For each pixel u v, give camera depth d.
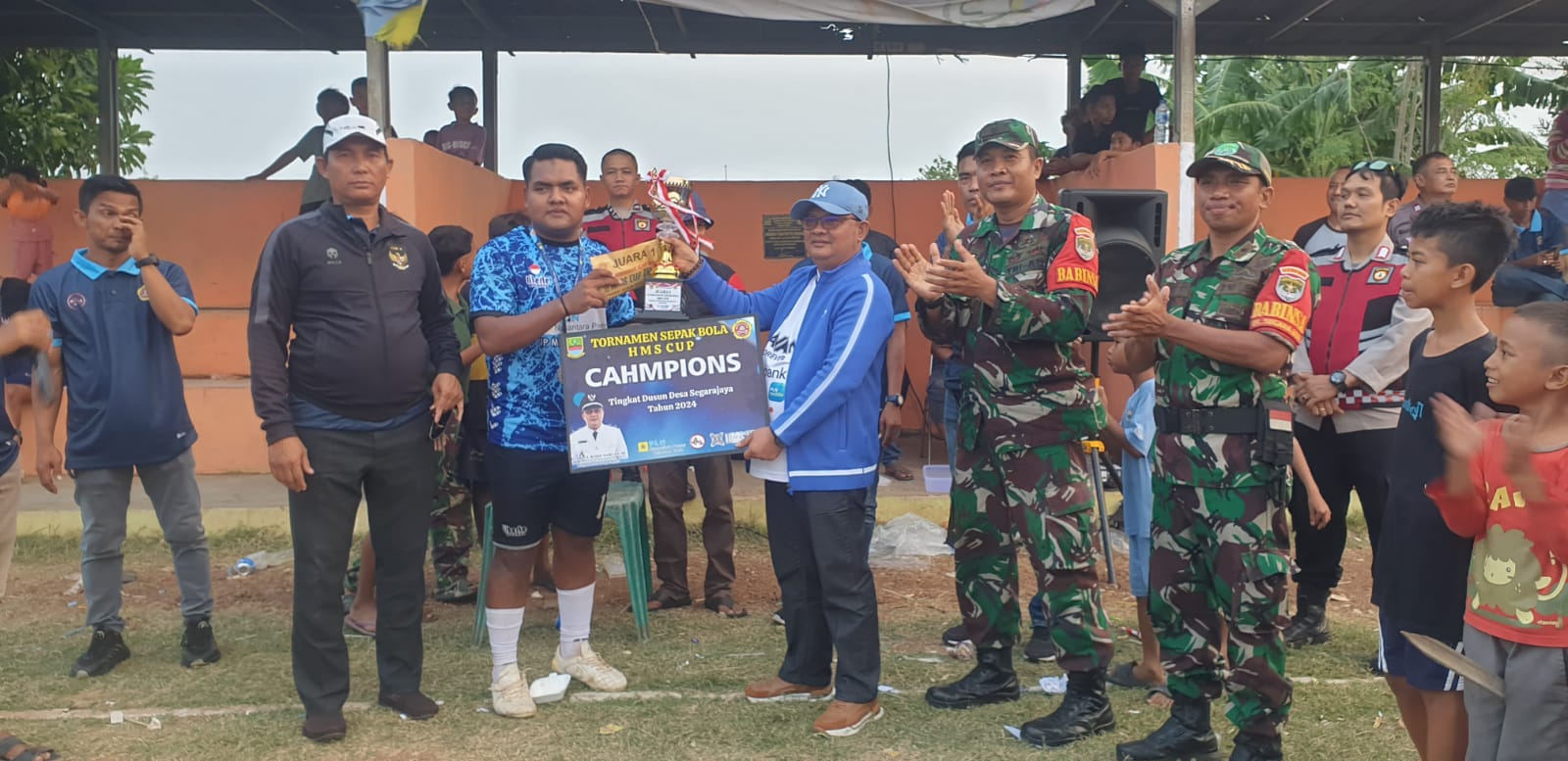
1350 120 14.75
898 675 4.43
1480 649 2.59
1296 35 9.64
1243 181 3.38
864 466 3.81
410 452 3.93
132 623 5.18
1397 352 4.43
